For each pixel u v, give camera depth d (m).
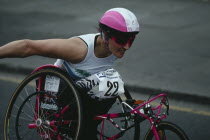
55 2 16.30
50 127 4.55
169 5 16.03
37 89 4.66
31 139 5.47
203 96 7.43
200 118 6.63
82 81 4.20
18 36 11.41
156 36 11.79
